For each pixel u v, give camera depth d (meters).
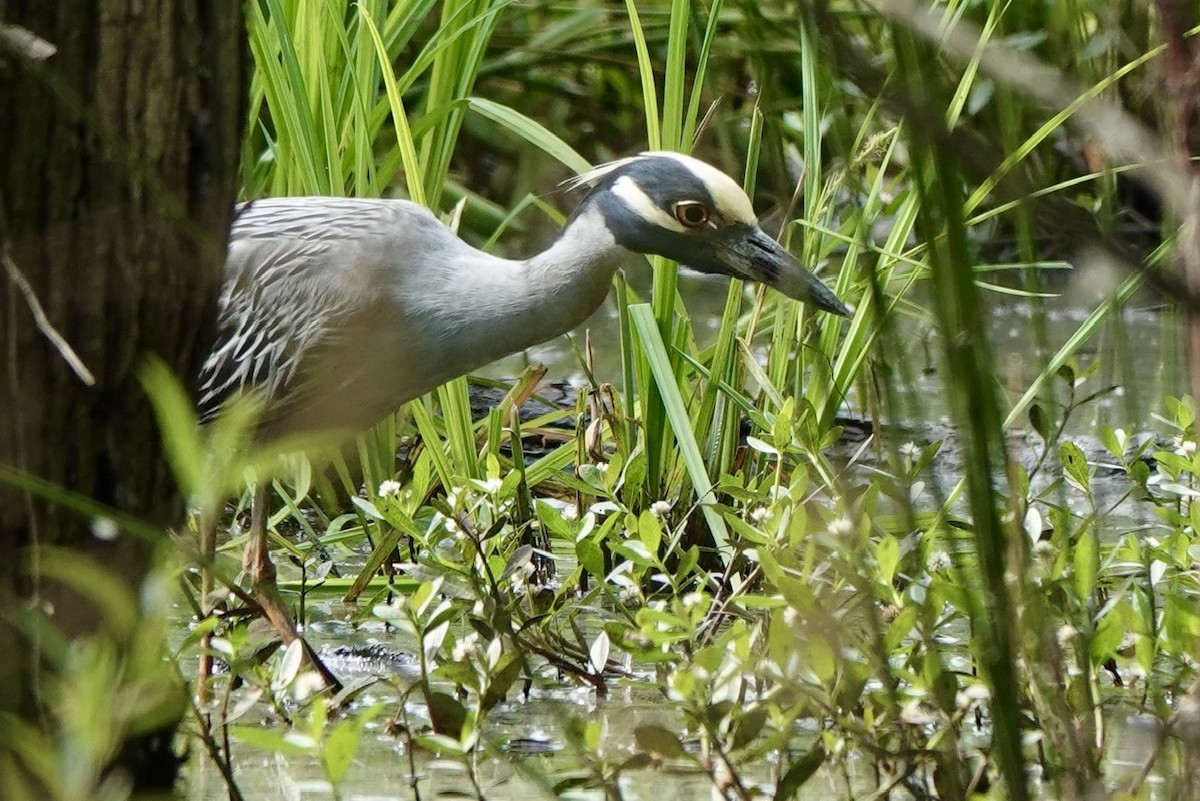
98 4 4.75
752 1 8.24
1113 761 6.91
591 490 8.85
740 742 5.87
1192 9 5.11
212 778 7.00
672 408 9.41
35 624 4.65
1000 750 4.91
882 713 6.27
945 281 4.54
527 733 7.61
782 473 9.58
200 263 5.12
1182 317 5.77
